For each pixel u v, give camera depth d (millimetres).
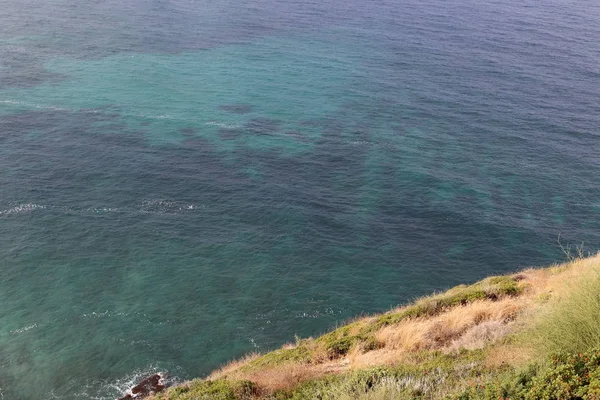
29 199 45250
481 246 44406
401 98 72938
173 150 55469
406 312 21609
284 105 68375
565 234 46500
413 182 52688
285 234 43938
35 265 38312
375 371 14383
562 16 123500
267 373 16969
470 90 77000
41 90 66812
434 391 12906
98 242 41156
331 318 35750
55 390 29297
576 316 12352
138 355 31844
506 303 20203
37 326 33344
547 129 66125
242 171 52531
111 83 70938
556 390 10398
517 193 52250
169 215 45094
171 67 78500
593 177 55938
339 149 58188
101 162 51875
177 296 36656
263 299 37000
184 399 15734
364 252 42562
